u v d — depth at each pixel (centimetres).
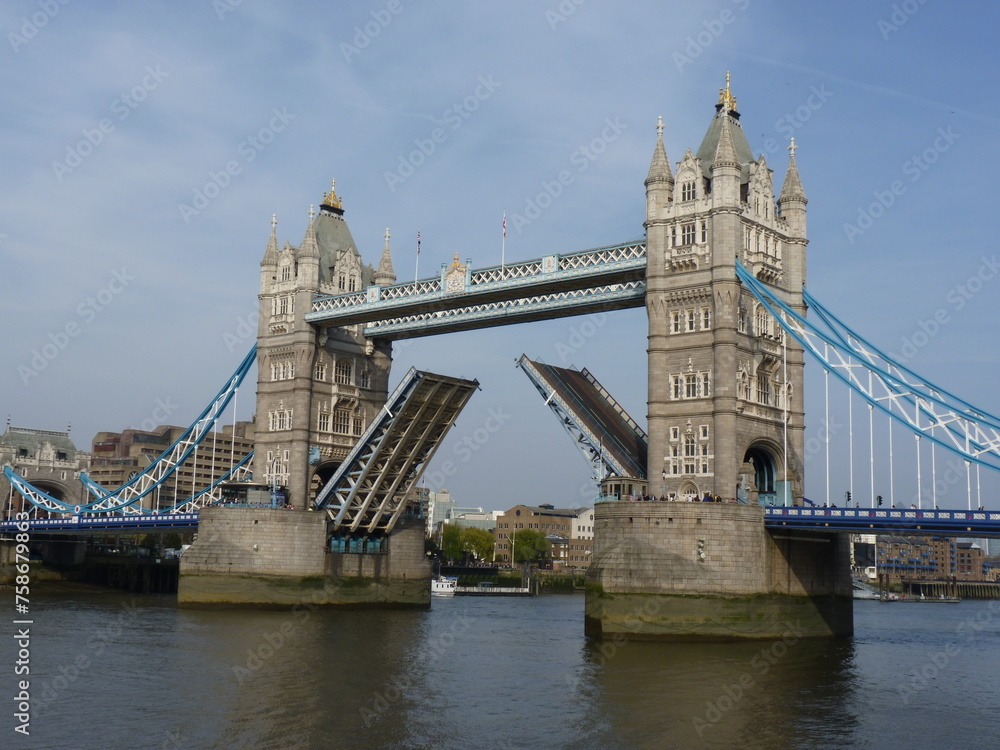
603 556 8044
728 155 8512
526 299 9931
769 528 8069
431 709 5281
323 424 11456
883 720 5212
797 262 9088
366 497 10912
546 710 5284
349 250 12062
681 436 8506
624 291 9181
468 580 18500
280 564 10531
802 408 9056
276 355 11625
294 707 5275
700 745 4644
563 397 9056
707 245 8525
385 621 9738
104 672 6266
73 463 16700
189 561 10544
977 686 6288
